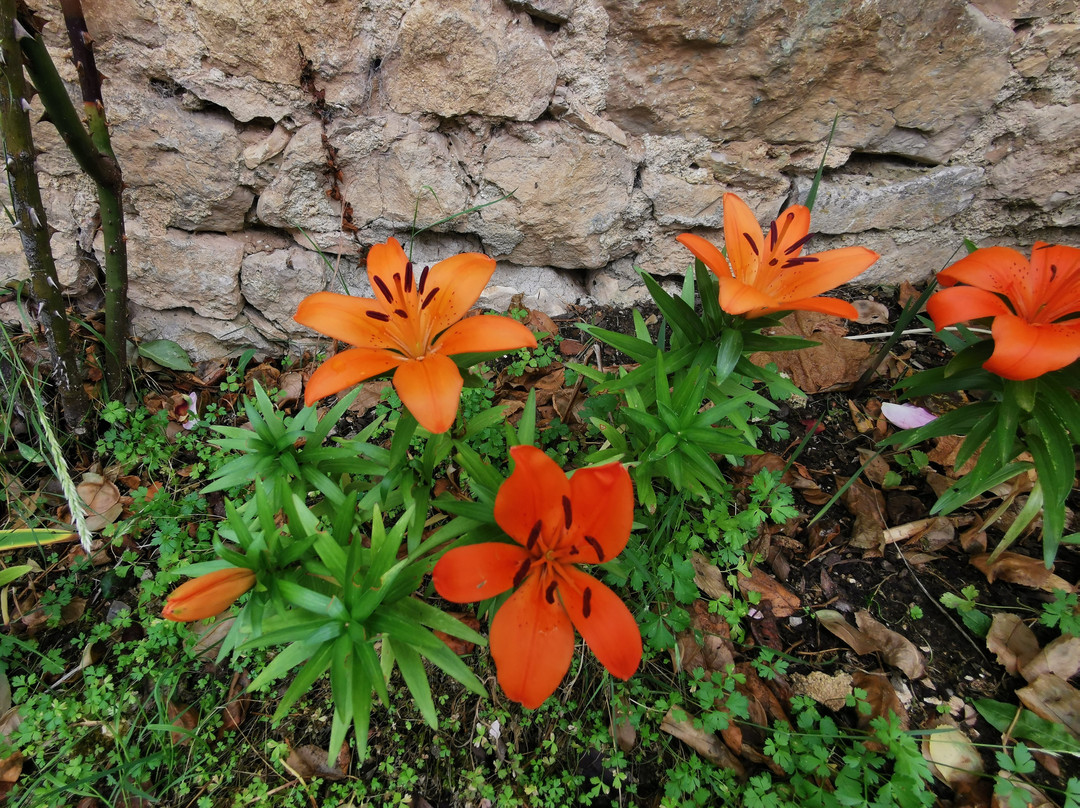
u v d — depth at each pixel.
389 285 0.42
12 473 0.62
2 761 0.49
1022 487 0.54
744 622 0.54
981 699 0.49
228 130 0.60
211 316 0.70
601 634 0.35
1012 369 0.38
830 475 0.61
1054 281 0.41
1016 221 0.72
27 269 0.66
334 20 0.55
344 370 0.36
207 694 0.52
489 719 0.50
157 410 0.68
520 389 0.69
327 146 0.61
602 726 0.49
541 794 0.47
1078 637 0.49
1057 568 0.54
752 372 0.48
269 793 0.48
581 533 0.36
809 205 0.54
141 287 0.68
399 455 0.43
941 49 0.59
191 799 0.48
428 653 0.37
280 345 0.73
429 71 0.58
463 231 0.69
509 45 0.57
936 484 0.59
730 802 0.45
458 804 0.47
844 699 0.49
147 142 0.60
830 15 0.57
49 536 0.56
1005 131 0.66
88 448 0.65
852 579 0.56
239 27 0.55
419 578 0.38
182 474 0.64
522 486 0.34
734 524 0.54
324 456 0.46
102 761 0.49
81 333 0.68
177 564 0.57
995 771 0.46
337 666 0.36
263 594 0.37
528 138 0.63
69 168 0.62
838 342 0.69
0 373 0.62
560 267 0.75
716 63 0.60
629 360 0.70
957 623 0.53
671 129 0.65
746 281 0.44
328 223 0.67
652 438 0.48
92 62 0.53
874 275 0.76
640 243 0.73
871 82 0.61
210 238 0.66
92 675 0.52
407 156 0.63
